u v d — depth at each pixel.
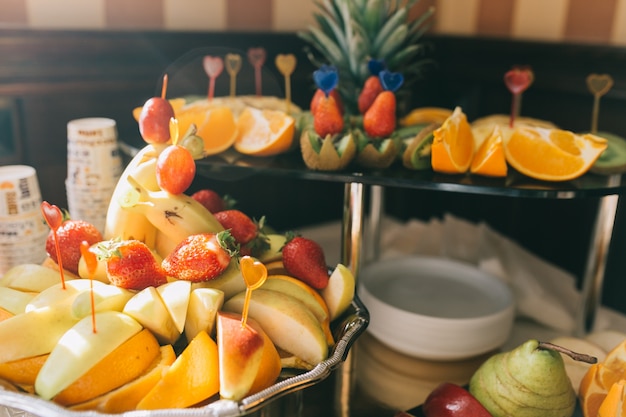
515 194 0.77
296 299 0.68
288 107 1.02
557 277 1.15
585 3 1.21
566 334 0.97
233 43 1.22
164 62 1.14
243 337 0.58
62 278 0.64
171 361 0.60
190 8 1.20
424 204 1.60
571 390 0.71
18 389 0.59
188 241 0.64
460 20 1.50
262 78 1.28
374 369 0.87
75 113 1.05
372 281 1.01
